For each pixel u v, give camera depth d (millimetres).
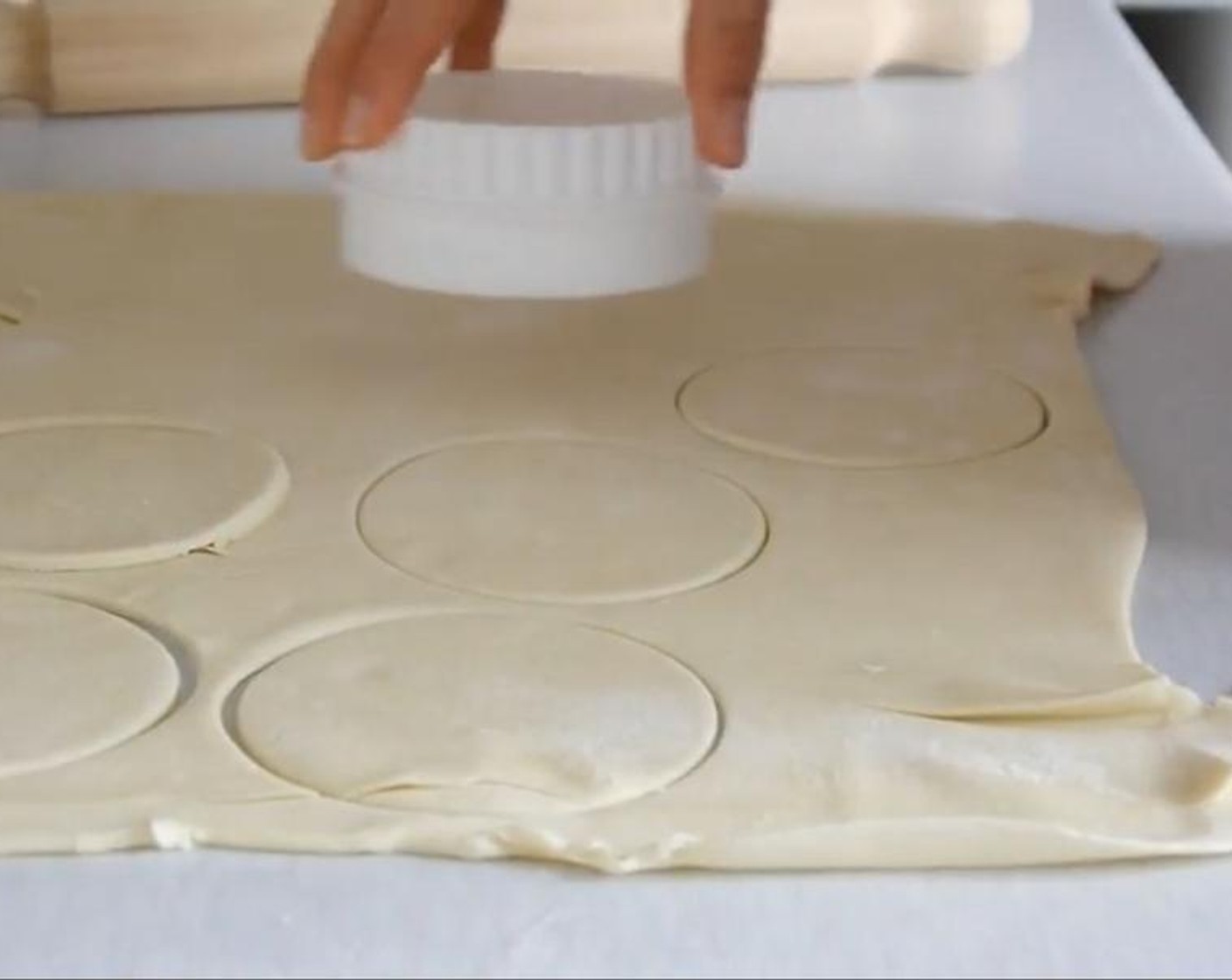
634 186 578
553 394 587
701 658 432
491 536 489
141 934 350
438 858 372
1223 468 558
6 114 942
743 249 730
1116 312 693
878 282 697
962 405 583
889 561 480
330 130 566
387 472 527
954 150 902
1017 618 453
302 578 465
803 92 1003
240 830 370
